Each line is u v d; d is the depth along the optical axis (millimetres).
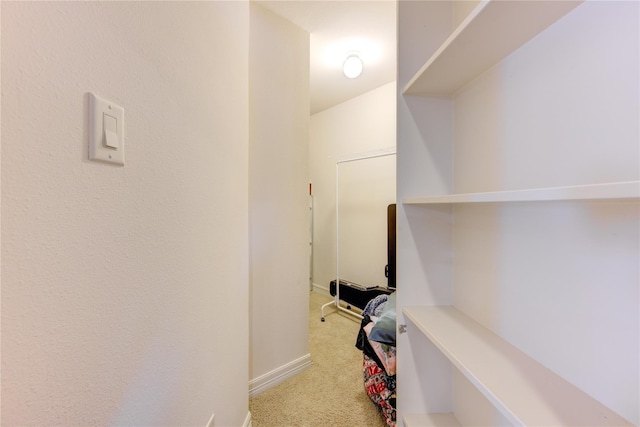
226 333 1092
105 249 544
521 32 689
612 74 538
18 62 395
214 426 987
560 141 644
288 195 1924
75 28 476
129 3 597
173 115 747
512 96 782
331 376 1919
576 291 610
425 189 1065
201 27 899
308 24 1936
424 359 1072
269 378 1793
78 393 497
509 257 798
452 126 1069
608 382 548
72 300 482
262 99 1771
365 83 2910
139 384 636
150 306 666
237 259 1207
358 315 2975
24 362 415
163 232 709
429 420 1047
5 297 390
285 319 1907
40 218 429
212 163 968
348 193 3420
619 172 527
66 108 463
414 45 1057
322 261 3826
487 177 882
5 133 384
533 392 591
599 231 566
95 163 517
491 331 863
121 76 574
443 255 1074
